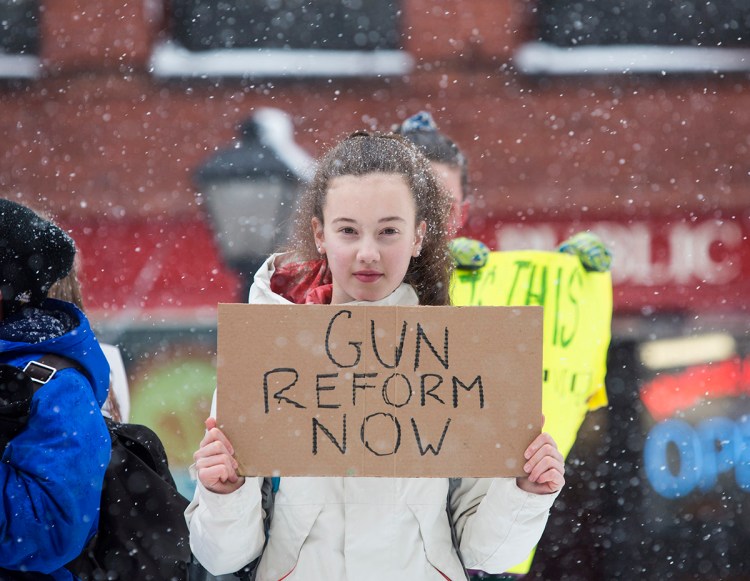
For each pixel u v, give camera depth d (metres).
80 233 35.56
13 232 9.89
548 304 13.97
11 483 8.98
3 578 9.28
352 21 36.31
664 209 36.41
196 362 31.95
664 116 36.53
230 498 8.18
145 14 35.78
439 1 36.25
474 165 36.34
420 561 8.57
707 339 32.91
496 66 36.34
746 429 29.03
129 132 35.75
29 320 9.77
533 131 36.34
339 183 8.71
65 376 9.47
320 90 36.22
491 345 8.48
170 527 10.05
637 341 33.72
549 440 8.36
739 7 37.81
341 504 8.59
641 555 26.23
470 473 8.40
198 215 35.50
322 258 9.41
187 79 35.84
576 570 25.16
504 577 13.27
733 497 27.67
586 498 25.72
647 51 36.59
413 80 36.31
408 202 8.73
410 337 8.48
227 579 9.13
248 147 19.30
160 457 10.55
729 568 26.86
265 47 36.41
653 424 28.64
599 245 14.16
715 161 36.56
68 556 9.23
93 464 9.31
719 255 36.50
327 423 8.41
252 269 19.28
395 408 8.45
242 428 8.37
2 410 9.05
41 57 35.78
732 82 36.69
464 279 13.97
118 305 34.78
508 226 36.31
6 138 35.75
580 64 36.41
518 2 36.34
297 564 8.55
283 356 8.44
